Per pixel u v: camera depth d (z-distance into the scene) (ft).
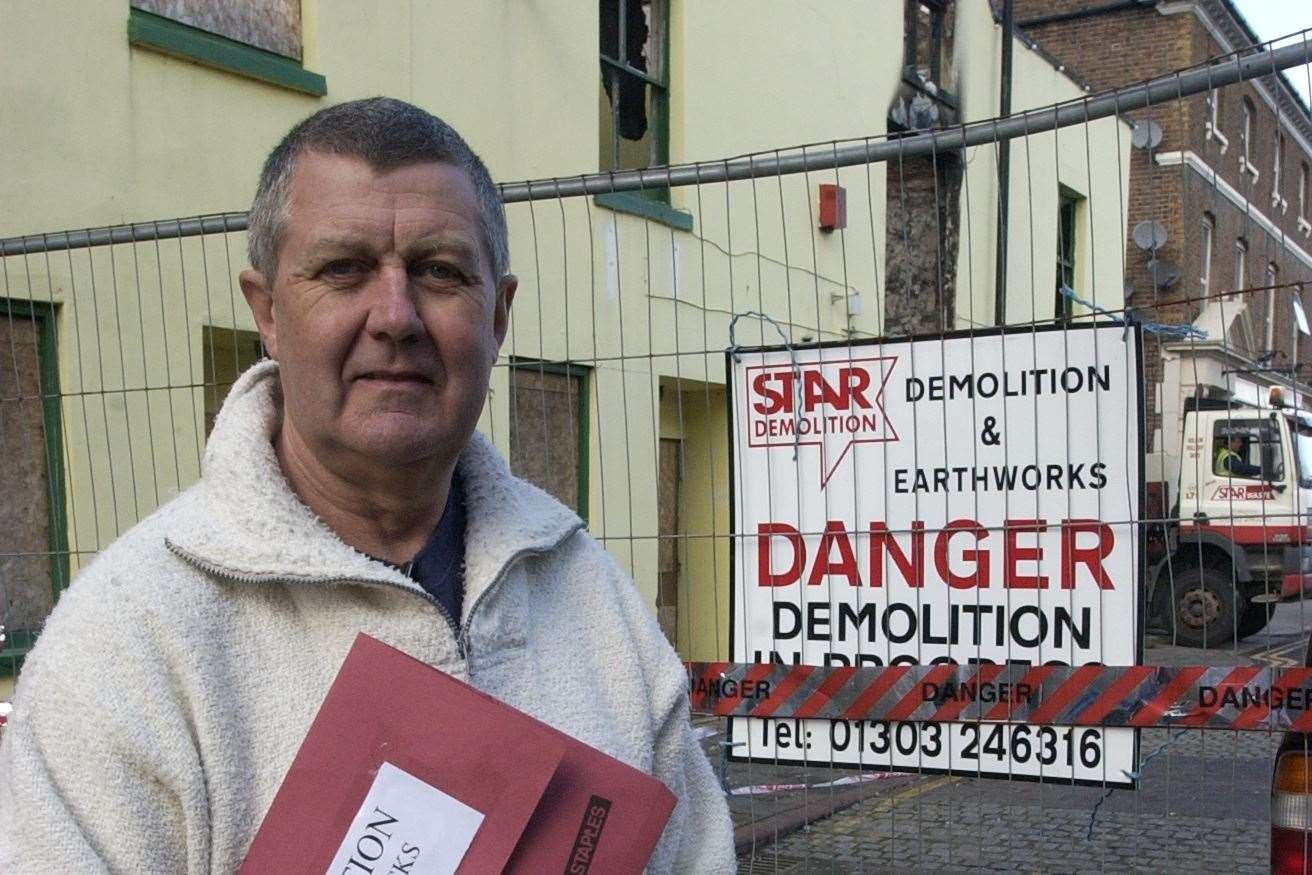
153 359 18.53
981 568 11.45
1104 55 74.59
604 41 28.02
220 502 4.33
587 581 5.29
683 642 25.99
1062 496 11.16
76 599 4.11
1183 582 35.73
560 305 24.59
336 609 4.36
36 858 3.71
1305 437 40.81
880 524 11.81
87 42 17.83
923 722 11.63
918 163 38.37
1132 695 10.92
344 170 4.42
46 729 3.89
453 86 23.54
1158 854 16.53
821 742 12.04
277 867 3.93
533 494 5.26
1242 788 20.40
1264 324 40.83
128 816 3.84
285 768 4.15
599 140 27.61
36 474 17.38
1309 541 36.24
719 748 13.88
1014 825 17.39
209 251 19.42
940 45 41.27
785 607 12.16
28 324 17.25
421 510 4.79
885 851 16.31
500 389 22.95
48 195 17.33
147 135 18.67
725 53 30.48
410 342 4.43
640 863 4.32
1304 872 10.78
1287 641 33.42
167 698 3.97
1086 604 11.10
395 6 22.44
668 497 27.22
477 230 4.58
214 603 4.20
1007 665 11.32
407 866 4.02
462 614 4.70
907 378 11.72
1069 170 48.14
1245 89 74.28
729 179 12.15
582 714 4.89
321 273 4.44
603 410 25.31
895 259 38.96
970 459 11.48
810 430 12.10
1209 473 40.86
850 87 35.70
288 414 4.65
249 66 19.98
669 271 27.63
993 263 41.70
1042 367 11.23
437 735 4.09
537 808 4.23
